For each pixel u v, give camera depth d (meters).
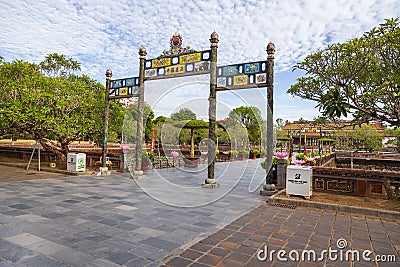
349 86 6.16
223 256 3.53
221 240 4.09
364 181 7.06
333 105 4.94
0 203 6.14
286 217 5.41
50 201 6.43
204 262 3.35
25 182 9.13
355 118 6.40
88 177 10.58
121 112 12.80
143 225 4.74
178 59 9.25
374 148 22.70
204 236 4.25
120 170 12.02
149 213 5.52
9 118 10.32
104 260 3.36
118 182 9.42
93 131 12.49
